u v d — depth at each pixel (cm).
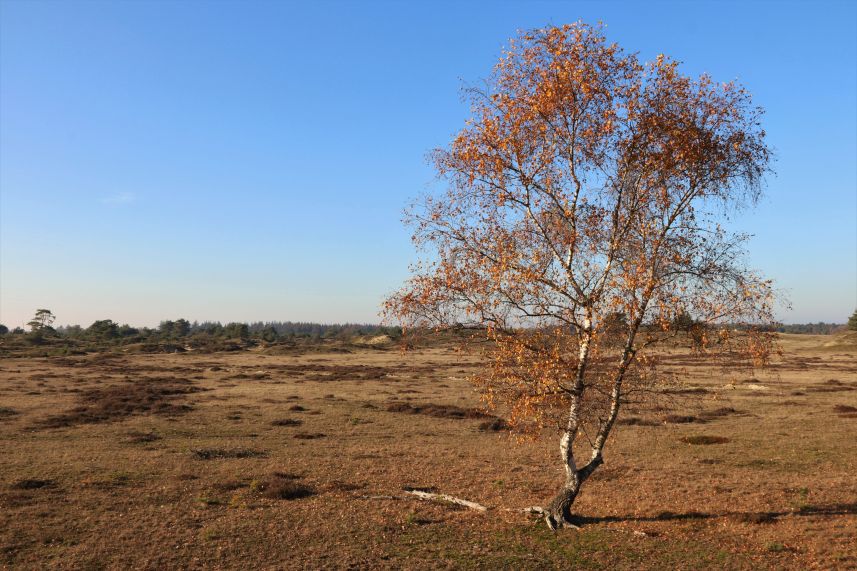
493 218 1413
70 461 2239
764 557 1209
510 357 1362
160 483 1903
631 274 1300
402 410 4000
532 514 1558
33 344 12950
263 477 2022
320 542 1325
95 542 1303
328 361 10300
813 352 11731
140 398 4441
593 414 1462
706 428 3272
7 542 1286
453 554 1249
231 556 1228
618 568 1165
